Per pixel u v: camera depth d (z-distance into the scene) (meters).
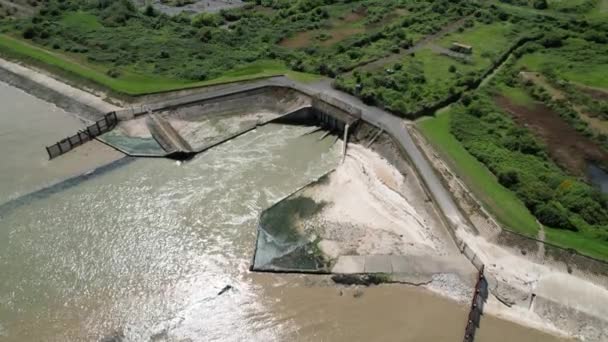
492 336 48.41
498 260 55.03
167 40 109.44
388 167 71.44
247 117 83.06
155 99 85.19
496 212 60.69
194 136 77.75
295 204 63.59
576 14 125.44
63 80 92.56
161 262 55.34
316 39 111.56
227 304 51.06
